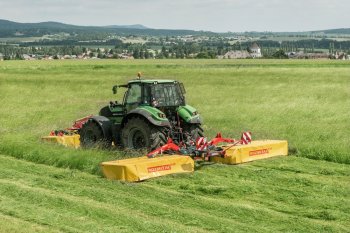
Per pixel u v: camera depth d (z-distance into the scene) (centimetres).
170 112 1292
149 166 1016
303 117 1967
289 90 3259
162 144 1211
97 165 1105
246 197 889
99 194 888
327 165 1142
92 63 9238
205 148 1131
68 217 753
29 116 2194
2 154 1317
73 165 1146
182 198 873
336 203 842
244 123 1823
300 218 762
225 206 820
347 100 2600
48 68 6969
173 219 752
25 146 1300
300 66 7312
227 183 984
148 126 1211
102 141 1328
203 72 5647
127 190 933
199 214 772
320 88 3369
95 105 2641
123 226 713
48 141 1414
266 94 3020
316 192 920
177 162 1062
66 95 3241
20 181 991
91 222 730
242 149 1166
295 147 1297
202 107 2373
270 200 869
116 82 4219
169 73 5528
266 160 1198
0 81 4409
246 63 8988
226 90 3369
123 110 1336
